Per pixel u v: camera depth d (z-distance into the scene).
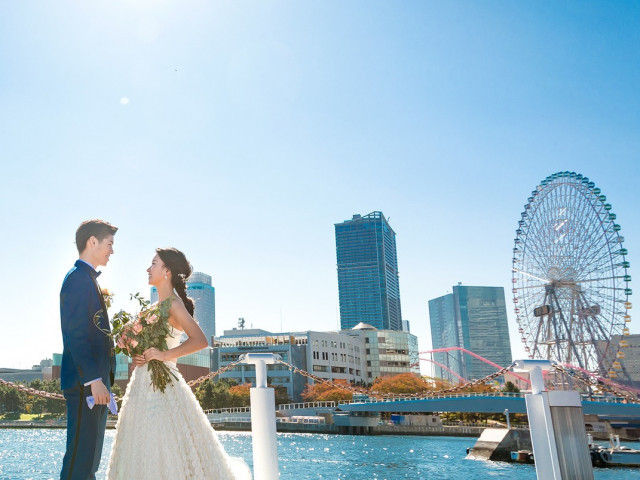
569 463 5.71
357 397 90.81
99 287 4.45
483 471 35.66
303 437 75.50
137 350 4.34
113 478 4.16
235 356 133.75
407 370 173.50
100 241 4.49
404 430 87.06
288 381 132.25
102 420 4.21
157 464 4.06
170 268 4.73
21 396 111.94
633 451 39.25
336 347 149.62
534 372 6.04
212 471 4.25
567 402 5.90
